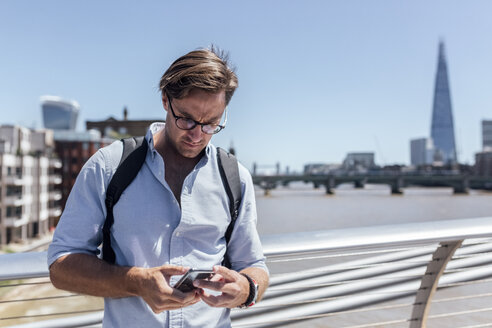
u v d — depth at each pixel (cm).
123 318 104
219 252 112
